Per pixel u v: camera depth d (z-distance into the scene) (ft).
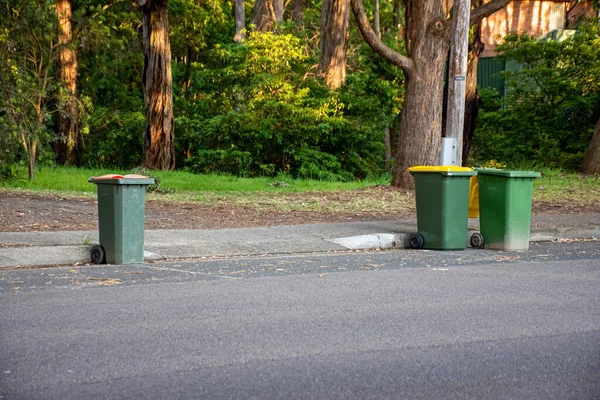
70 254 38.78
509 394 17.51
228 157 113.19
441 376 18.80
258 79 118.62
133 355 20.30
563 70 134.62
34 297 28.22
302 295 29.12
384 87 130.62
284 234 48.14
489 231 47.03
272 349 21.07
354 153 121.29
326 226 52.29
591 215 63.67
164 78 117.60
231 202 68.80
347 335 22.77
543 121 134.62
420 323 24.52
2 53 83.15
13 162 83.61
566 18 203.62
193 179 93.97
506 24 200.23
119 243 38.27
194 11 160.04
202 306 26.76
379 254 43.57
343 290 30.37
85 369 19.01
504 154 133.80
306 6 176.04
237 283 31.91
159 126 117.70
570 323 24.76
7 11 83.25
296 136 115.96
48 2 95.71
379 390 17.65
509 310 26.76
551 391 17.78
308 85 124.98
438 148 80.33
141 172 93.91
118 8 155.22
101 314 25.25
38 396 16.96
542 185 89.15
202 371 18.94
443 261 40.37
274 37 124.67
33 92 82.74
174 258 40.73
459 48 57.36
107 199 38.47
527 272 36.19
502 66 171.83
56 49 91.56
